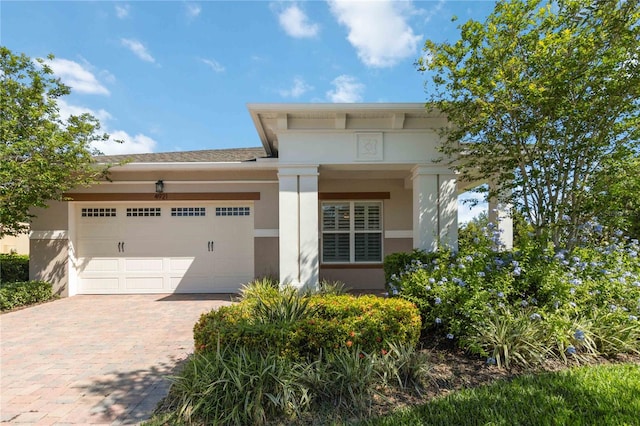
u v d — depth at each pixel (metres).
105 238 9.54
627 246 5.73
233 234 9.69
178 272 9.62
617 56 4.90
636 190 5.04
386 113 7.02
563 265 4.76
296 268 7.20
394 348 3.70
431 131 7.20
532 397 3.13
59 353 4.88
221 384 3.12
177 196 9.41
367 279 10.13
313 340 3.63
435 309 4.53
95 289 9.49
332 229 10.34
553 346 4.12
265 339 3.56
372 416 3.01
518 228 6.93
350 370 3.30
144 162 9.34
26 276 10.30
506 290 4.41
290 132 7.24
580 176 5.70
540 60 5.19
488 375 3.70
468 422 2.80
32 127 7.51
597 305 4.66
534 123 5.43
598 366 3.78
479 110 5.89
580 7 5.14
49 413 3.26
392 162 7.23
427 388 3.47
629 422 2.73
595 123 5.28
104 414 3.23
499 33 5.42
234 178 9.47
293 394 3.14
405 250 10.12
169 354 4.82
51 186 7.88
